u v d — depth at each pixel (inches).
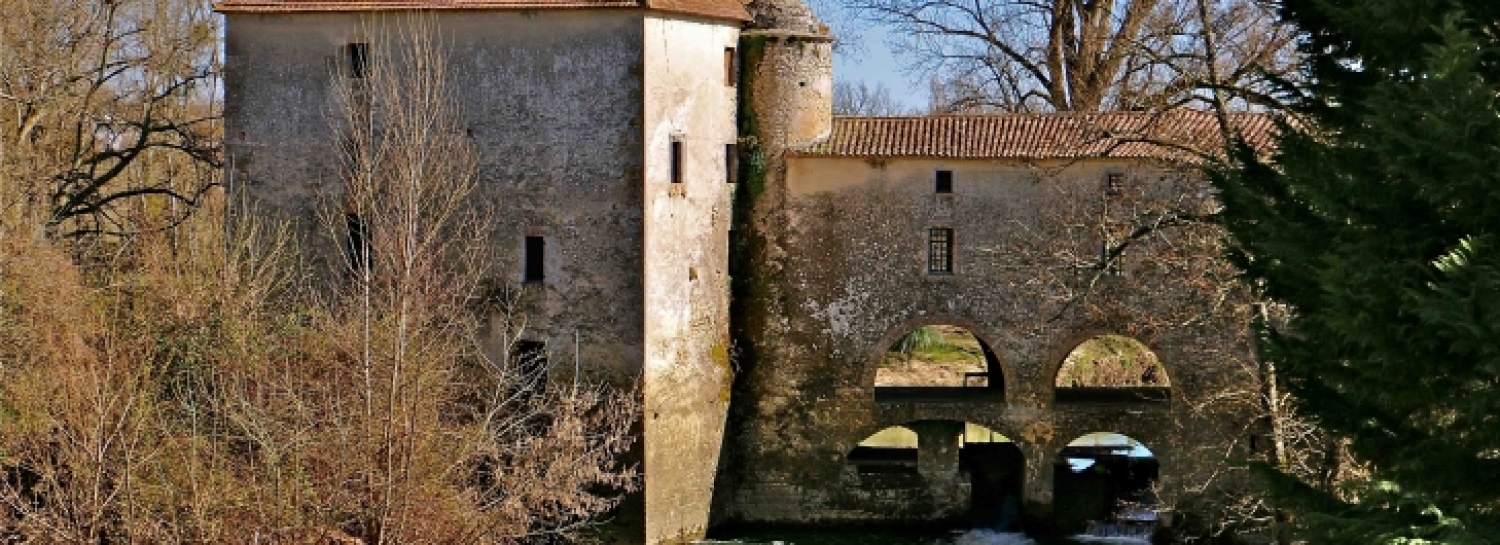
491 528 1301.7
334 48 1669.5
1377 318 711.1
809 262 1772.9
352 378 1275.8
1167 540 1723.7
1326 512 791.7
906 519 1771.7
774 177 1772.9
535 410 1464.1
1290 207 843.4
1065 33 2086.6
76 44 1946.4
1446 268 676.1
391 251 1282.0
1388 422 800.3
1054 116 1777.8
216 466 1205.7
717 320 1749.5
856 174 1761.8
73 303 1381.6
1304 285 802.8
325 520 1153.4
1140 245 1706.4
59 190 1904.5
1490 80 720.3
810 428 1777.8
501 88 1641.2
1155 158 1425.9
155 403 1256.8
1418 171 699.4
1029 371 1748.3
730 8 1753.2
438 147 1533.0
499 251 1648.6
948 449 1771.7
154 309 1441.9
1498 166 671.1
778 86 1766.7
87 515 1129.4
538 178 1638.8
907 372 2252.7
